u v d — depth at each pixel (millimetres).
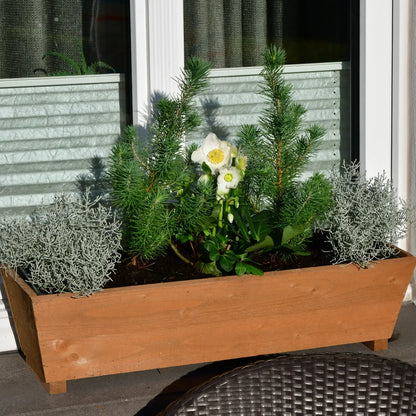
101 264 2436
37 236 2588
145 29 3057
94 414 2469
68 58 3084
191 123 2709
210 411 1723
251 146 2830
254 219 2748
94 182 3203
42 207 2943
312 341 2697
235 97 3316
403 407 1728
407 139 3295
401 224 2865
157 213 2586
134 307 2441
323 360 1811
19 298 2539
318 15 3334
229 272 2656
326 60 3373
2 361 2795
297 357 1823
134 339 2494
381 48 3254
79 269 2428
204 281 2484
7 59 3025
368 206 2828
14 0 2988
